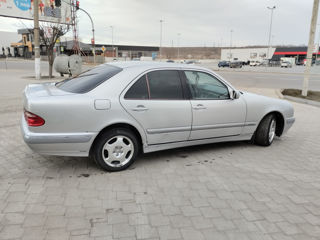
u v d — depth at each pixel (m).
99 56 48.56
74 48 31.75
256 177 3.87
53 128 3.36
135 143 3.89
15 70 24.03
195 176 3.82
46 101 3.31
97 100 3.52
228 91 4.61
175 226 2.70
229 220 2.83
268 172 4.06
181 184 3.57
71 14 24.19
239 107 4.67
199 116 4.27
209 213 2.94
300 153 4.95
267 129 5.09
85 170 3.86
